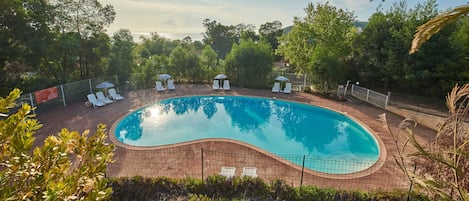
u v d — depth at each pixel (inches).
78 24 765.9
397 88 869.2
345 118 628.7
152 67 887.7
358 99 769.6
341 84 818.2
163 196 296.5
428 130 538.0
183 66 944.9
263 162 396.2
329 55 815.7
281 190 295.9
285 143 542.3
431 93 770.8
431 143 246.7
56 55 731.4
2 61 599.5
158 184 307.7
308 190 292.8
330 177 362.6
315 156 481.7
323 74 800.3
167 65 943.0
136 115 646.5
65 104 671.8
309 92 842.2
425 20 767.1
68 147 125.3
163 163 389.1
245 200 287.3
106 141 463.8
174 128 606.5
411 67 762.8
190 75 958.4
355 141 553.3
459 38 751.1
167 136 563.2
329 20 919.7
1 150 105.4
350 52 933.8
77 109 642.2
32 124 109.0
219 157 408.5
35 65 677.9
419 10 800.9
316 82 830.5
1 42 572.1
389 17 859.4
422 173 256.8
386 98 668.1
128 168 374.3
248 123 648.4
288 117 695.1
